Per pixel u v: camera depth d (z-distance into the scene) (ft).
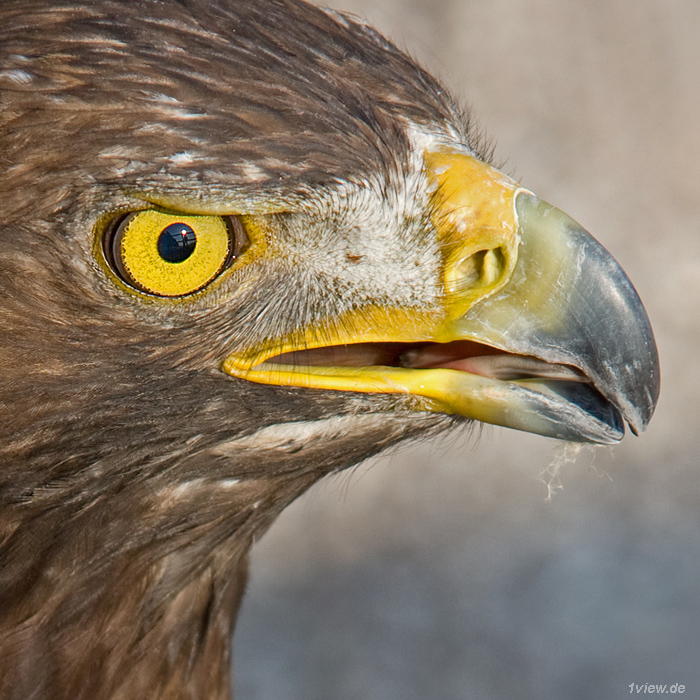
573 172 12.23
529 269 6.59
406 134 6.60
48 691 6.64
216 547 6.67
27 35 6.54
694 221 11.91
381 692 8.46
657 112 12.71
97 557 6.63
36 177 6.52
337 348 6.61
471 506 9.78
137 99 6.53
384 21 12.14
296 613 9.02
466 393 6.61
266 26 6.58
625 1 13.14
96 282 6.54
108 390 6.57
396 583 9.27
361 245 6.58
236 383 6.59
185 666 6.70
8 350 6.56
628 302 6.61
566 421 6.61
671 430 10.30
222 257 6.56
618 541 9.53
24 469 6.59
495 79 12.51
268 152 6.54
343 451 6.63
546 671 8.55
